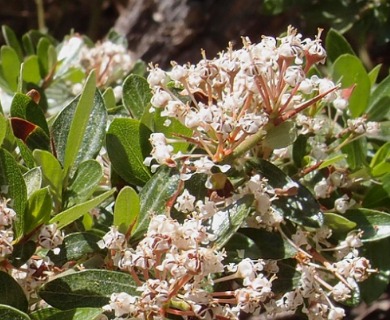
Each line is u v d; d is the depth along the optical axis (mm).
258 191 363
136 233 365
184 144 382
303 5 549
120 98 487
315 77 369
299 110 362
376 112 444
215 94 372
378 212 396
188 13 637
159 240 338
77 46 510
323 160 393
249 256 362
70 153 373
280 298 377
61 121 392
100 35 822
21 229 354
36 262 359
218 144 360
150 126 385
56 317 344
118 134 384
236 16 625
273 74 356
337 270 368
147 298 337
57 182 373
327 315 372
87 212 370
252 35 622
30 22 850
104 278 353
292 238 374
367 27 540
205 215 352
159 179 369
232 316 344
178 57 643
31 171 364
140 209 366
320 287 382
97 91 389
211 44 634
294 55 355
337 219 383
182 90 386
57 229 357
